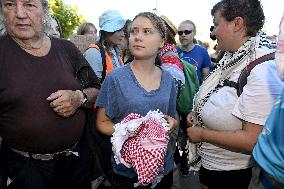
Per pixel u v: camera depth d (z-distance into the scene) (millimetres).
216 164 2109
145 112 2037
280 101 1408
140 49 2020
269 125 1418
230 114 1938
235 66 1989
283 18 1304
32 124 1966
